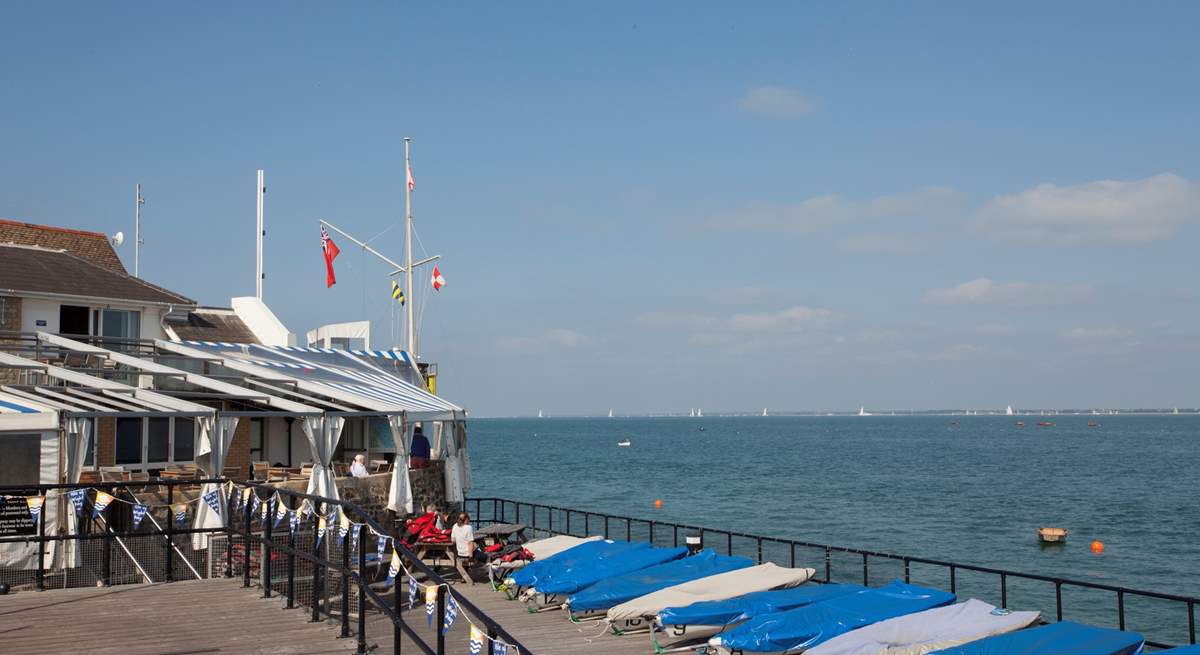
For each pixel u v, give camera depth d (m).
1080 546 50.38
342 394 32.16
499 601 21.78
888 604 17.45
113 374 30.80
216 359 32.88
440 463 33.25
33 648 11.39
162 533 15.55
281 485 26.31
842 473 103.38
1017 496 76.25
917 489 83.06
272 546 14.29
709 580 19.59
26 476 19.86
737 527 57.84
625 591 19.30
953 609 16.97
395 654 11.05
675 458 139.38
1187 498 73.88
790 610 17.22
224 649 11.53
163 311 37.75
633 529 55.78
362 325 46.84
